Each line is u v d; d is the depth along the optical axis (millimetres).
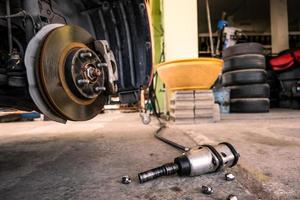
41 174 656
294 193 479
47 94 573
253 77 2566
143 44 1011
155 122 2088
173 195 482
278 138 1114
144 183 552
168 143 1027
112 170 672
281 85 3754
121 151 918
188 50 2281
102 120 2611
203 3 6426
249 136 1177
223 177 581
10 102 671
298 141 1033
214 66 1761
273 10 5812
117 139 1216
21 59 618
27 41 657
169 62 1771
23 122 2766
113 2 1007
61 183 578
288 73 3568
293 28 8617
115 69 794
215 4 6539
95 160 791
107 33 1047
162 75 1933
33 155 906
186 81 1820
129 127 1788
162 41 2529
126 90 1056
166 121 2131
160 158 790
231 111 2764
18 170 700
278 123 1737
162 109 2785
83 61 639
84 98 664
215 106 1923
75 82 614
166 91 2383
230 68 2660
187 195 480
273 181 546
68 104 623
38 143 1184
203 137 1106
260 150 861
